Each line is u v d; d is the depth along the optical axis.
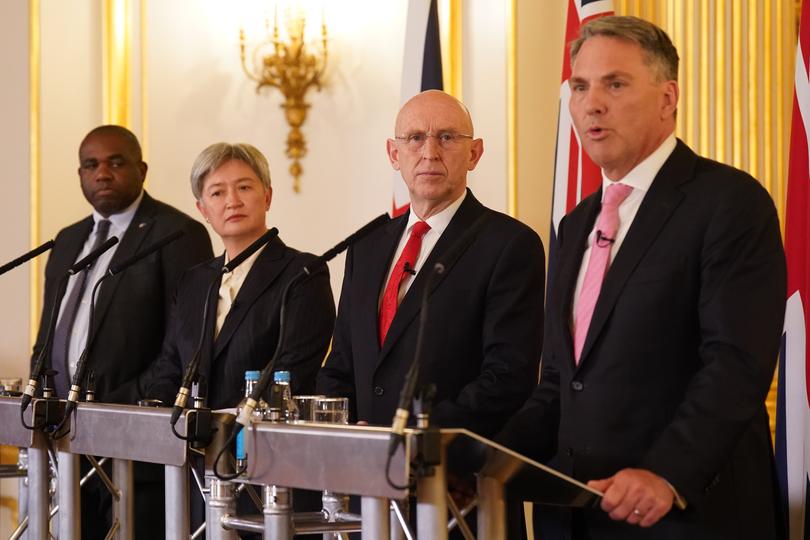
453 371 4.07
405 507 3.78
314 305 4.99
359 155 7.94
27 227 7.55
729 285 3.24
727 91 6.82
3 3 7.65
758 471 3.34
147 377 5.45
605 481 3.12
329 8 8.01
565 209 6.44
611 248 3.52
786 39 6.89
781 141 6.82
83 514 5.62
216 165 5.18
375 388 4.12
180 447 3.74
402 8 7.92
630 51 3.44
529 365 4.03
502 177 7.39
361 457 3.05
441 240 4.20
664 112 3.51
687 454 3.11
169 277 5.84
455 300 4.11
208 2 8.02
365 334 4.23
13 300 7.55
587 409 3.42
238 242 5.16
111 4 7.82
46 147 7.64
